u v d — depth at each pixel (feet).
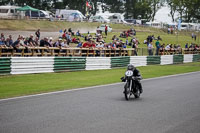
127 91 32.86
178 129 21.15
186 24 251.80
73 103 30.17
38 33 88.22
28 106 28.19
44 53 58.75
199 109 28.58
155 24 250.16
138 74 34.47
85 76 56.18
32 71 54.60
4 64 49.93
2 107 27.63
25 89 39.34
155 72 69.46
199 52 119.55
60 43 63.52
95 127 21.11
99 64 68.44
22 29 132.36
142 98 34.71
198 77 60.44
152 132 20.22
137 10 302.25
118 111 26.78
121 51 77.25
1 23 131.85
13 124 21.52
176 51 103.55
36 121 22.49
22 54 55.01
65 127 20.94
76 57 63.10
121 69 71.67
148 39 130.62
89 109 27.37
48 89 39.81
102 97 34.42
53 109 26.99
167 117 24.82
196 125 22.40
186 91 40.98
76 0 281.33
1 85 42.04
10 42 61.41
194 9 298.76
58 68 59.47
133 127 21.34
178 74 66.44
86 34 138.21
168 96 36.40
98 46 73.26
